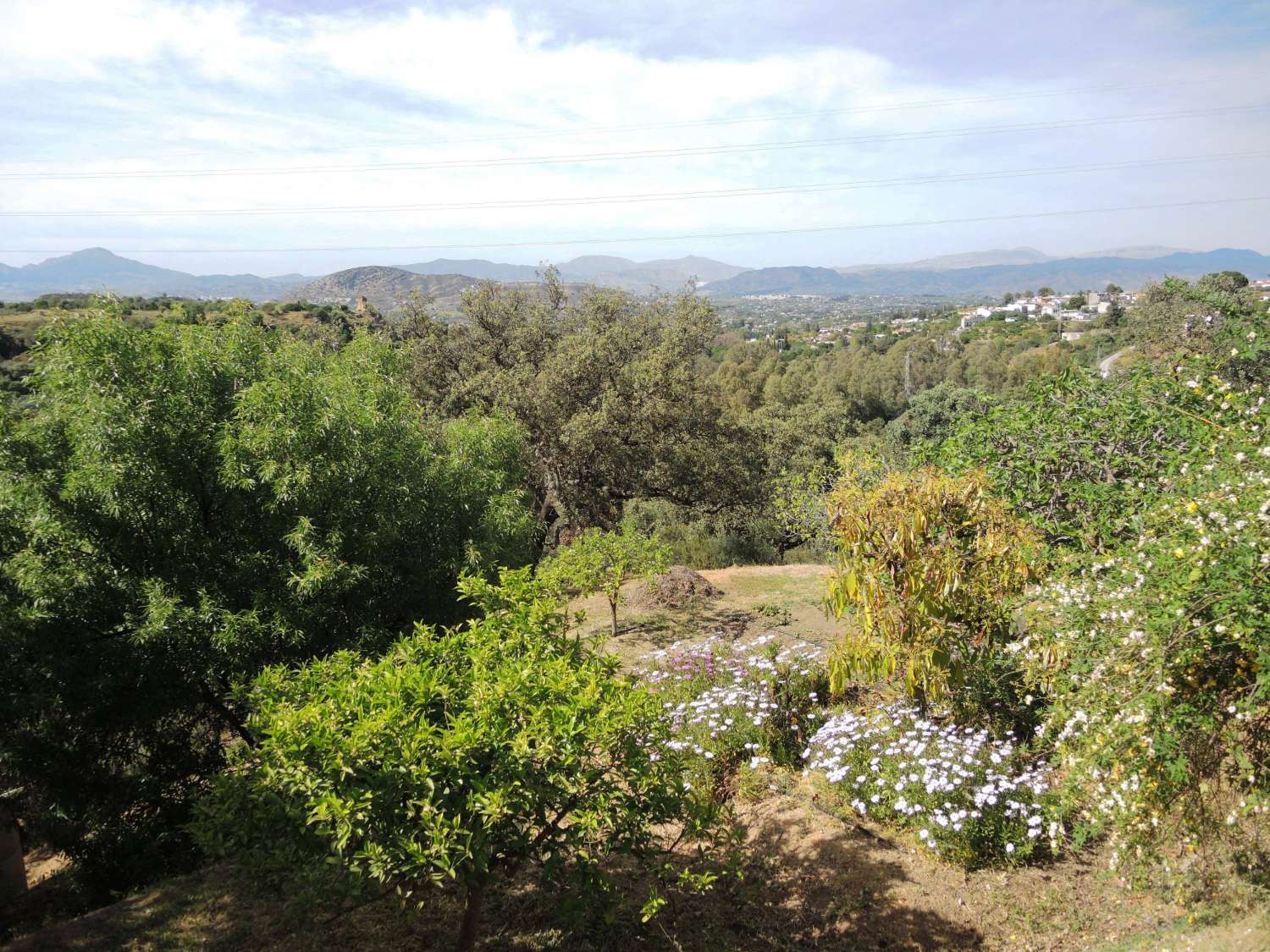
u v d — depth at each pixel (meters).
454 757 3.30
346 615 7.00
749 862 5.07
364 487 6.89
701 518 20.95
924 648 5.55
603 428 15.42
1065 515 6.36
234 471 6.16
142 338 6.52
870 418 53.56
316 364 7.64
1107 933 4.12
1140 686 3.54
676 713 6.53
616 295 18.67
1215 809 3.81
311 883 3.89
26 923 6.11
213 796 3.89
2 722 5.87
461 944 4.06
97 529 6.20
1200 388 5.50
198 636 6.07
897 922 4.41
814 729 6.48
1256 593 3.12
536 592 4.45
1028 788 5.00
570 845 3.56
